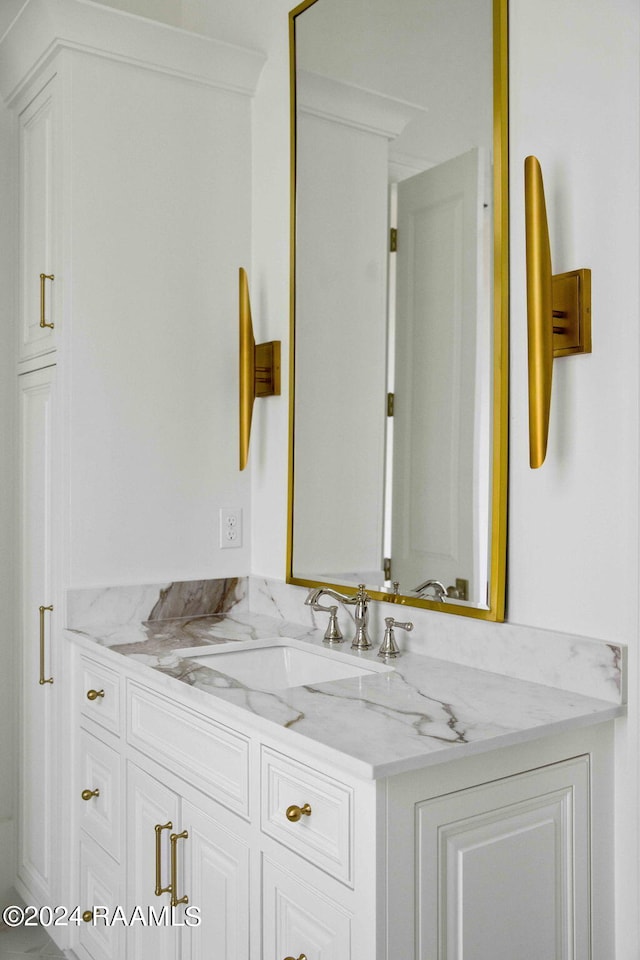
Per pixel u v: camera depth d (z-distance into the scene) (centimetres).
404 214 196
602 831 155
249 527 257
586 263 158
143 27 227
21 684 257
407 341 196
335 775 130
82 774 220
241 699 154
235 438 254
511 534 173
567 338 159
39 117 241
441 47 186
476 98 177
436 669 178
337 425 217
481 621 176
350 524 212
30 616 250
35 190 244
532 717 144
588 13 156
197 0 282
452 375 183
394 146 200
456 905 133
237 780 154
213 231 250
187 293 245
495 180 172
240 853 154
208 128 248
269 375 246
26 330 252
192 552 246
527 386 168
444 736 133
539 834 145
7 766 262
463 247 180
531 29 167
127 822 194
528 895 143
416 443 193
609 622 155
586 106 157
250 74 251
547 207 165
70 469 226
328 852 131
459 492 181
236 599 253
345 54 215
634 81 149
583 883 152
